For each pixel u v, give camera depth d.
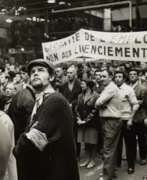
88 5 15.98
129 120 6.10
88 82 6.81
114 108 5.94
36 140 2.86
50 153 2.97
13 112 4.79
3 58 17.28
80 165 6.95
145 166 6.98
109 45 6.77
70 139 3.03
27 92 4.78
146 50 6.55
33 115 3.10
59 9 16.78
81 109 6.82
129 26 15.00
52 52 7.40
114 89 5.94
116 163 6.65
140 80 7.23
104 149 5.98
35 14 17.31
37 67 3.18
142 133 6.93
